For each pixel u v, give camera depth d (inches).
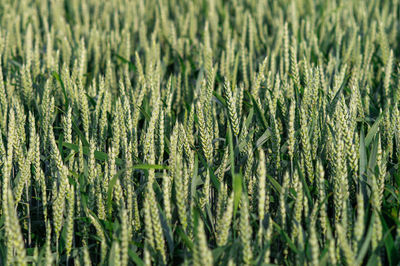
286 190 80.0
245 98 94.3
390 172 85.4
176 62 108.6
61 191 79.8
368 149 84.7
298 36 108.0
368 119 89.0
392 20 129.1
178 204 79.2
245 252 77.5
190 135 87.5
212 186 85.0
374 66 106.7
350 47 104.2
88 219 81.7
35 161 83.6
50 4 159.5
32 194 87.2
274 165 85.6
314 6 148.2
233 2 160.9
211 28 131.6
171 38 110.7
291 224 81.0
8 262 78.9
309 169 83.5
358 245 77.8
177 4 168.6
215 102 94.0
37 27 128.5
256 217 81.0
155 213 78.4
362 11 139.6
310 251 77.2
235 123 84.6
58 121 95.3
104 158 84.6
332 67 100.4
